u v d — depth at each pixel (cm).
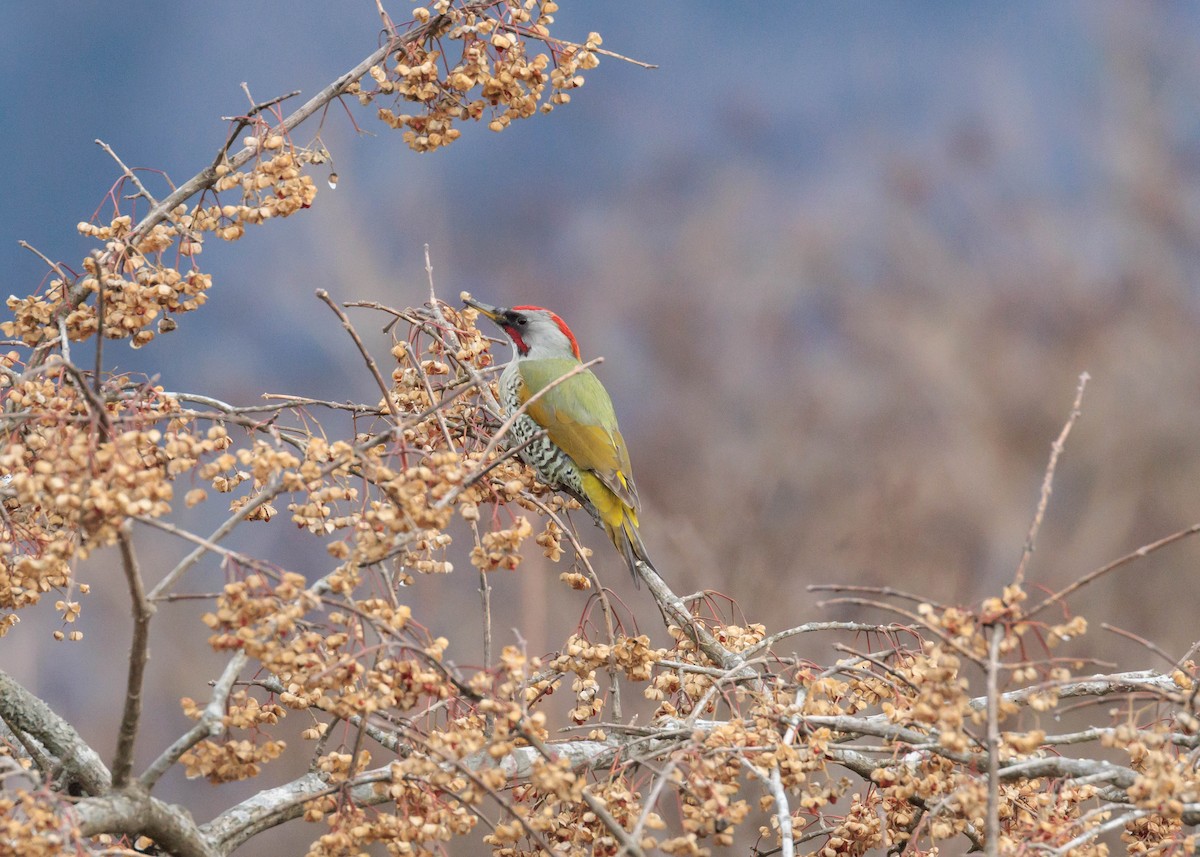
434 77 627
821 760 552
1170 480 1880
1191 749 555
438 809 516
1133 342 2173
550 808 553
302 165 615
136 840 578
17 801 468
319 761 561
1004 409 2053
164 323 611
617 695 622
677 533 1565
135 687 482
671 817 809
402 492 505
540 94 640
